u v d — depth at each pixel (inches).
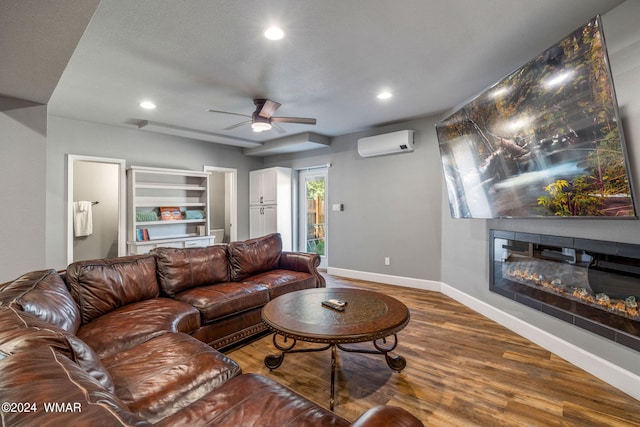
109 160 183.2
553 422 67.6
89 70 111.6
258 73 115.4
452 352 100.4
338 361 95.5
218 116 169.0
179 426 42.2
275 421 42.9
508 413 70.7
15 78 84.3
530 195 93.4
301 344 108.6
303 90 132.7
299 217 253.3
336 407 73.4
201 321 96.9
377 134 197.8
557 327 97.8
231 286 116.0
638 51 71.7
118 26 84.4
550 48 75.0
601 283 84.4
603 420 68.1
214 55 101.3
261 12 79.0
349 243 215.0
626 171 66.3
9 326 38.8
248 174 260.1
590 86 68.7
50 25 59.6
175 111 159.5
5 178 98.7
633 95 72.7
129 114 164.1
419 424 32.3
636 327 75.0
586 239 86.8
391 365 88.4
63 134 167.3
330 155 224.8
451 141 131.6
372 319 78.2
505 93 94.0
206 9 77.4
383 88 131.3
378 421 31.6
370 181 202.8
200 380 55.9
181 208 218.8
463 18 82.5
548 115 81.0
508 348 103.0
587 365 87.2
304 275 138.1
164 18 81.0
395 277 192.2
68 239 167.2
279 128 175.2
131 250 188.1
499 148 103.0
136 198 193.6
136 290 98.5
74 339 45.4
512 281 118.7
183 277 112.5
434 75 118.3
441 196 173.3
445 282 169.8
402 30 87.9
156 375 56.0
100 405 24.0
